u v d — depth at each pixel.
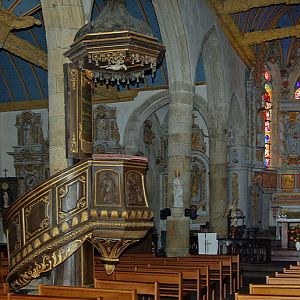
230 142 25.69
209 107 22.39
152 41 9.91
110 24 9.71
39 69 22.64
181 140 16.92
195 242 19.77
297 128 30.83
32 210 8.88
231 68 23.48
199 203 27.05
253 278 17.16
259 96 27.77
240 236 23.08
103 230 8.78
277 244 23.39
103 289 7.22
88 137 10.66
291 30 22.48
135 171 9.05
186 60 17.03
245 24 24.69
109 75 11.72
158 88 23.56
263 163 27.55
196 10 18.28
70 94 10.35
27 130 25.06
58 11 10.52
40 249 8.71
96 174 8.82
